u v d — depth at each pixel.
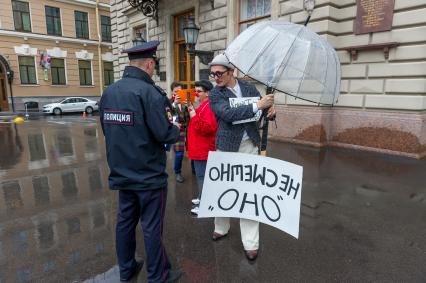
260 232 3.29
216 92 2.66
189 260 2.76
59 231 3.36
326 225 3.41
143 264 2.71
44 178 5.39
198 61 10.32
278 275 2.54
